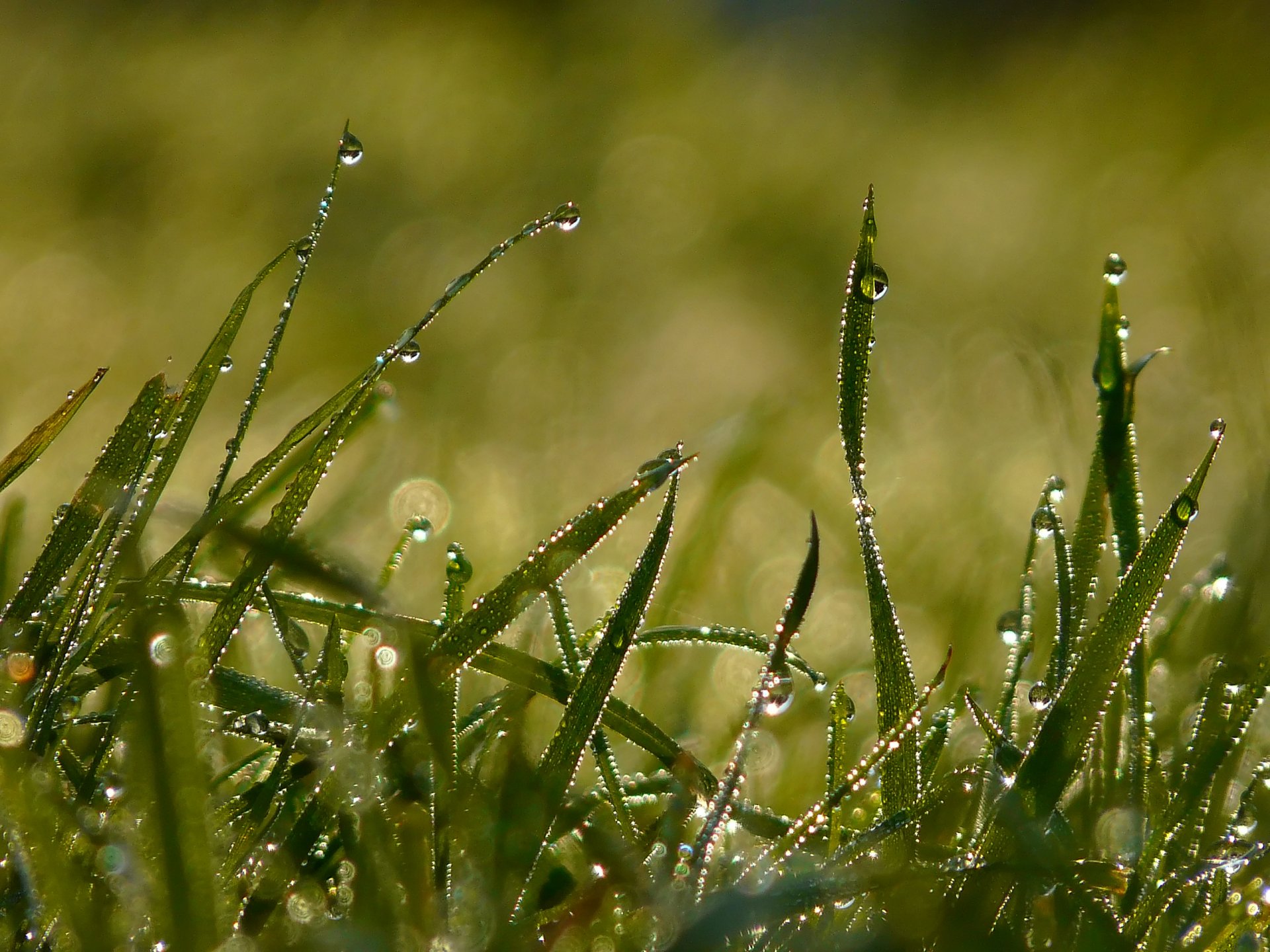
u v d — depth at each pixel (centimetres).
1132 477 62
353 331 187
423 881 58
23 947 58
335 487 100
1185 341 162
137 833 58
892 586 84
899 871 58
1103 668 59
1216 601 66
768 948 59
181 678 57
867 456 117
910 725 60
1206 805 61
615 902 59
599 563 90
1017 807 59
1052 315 192
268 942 58
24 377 154
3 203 228
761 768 64
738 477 79
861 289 61
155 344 174
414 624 61
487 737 60
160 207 233
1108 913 59
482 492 98
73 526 60
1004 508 99
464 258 223
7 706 60
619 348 184
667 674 67
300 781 60
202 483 113
